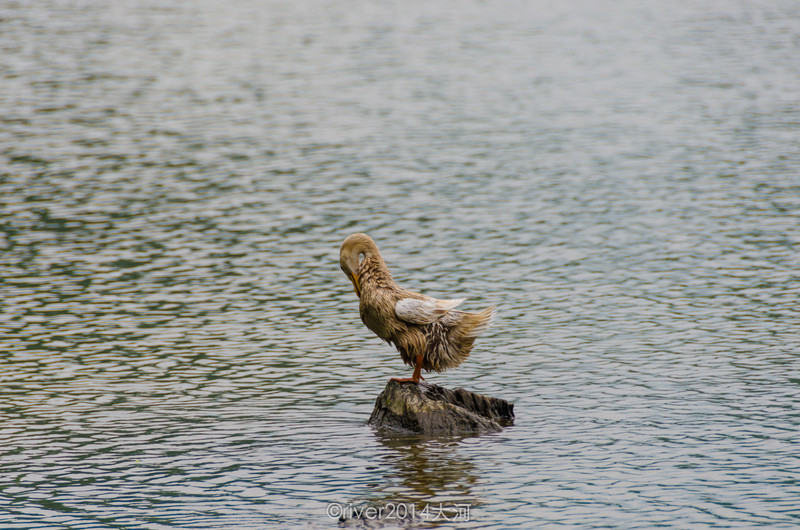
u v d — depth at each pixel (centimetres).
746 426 2448
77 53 11119
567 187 5744
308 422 2542
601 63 10756
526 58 11188
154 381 2867
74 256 4384
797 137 7025
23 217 5091
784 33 12431
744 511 1991
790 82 9300
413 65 10794
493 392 2755
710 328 3284
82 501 2078
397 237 4716
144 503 2066
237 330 3372
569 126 7681
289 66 10719
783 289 3725
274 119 8081
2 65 10206
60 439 2428
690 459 2259
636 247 4434
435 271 4112
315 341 3253
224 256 4406
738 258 4203
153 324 3438
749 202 5250
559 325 3375
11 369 2961
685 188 5628
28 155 6644
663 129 7469
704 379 2806
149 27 13412
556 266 4156
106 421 2553
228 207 5362
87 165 6381
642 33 12888
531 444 2370
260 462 2280
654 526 1931
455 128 7681
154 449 2361
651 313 3478
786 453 2273
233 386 2827
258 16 14850
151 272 4144
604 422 2505
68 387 2812
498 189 5734
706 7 15450
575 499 2061
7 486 2152
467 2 16662
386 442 2395
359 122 7962
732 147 6750
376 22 14238
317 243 4634
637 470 2203
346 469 2233
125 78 9825
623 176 6000
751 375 2825
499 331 3325
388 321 2430
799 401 2609
